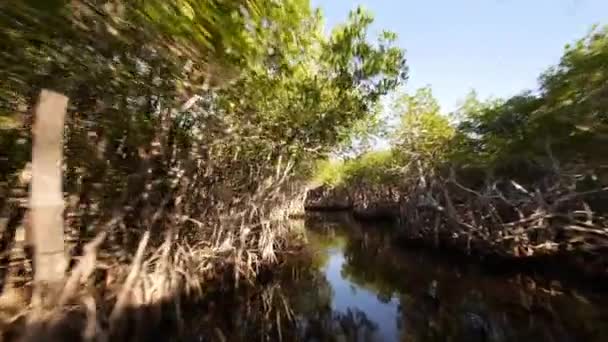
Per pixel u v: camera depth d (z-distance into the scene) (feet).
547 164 51.11
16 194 24.95
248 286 46.68
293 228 109.50
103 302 26.55
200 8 15.10
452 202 69.82
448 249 68.64
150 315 30.45
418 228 81.15
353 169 143.74
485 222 59.36
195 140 37.65
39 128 6.96
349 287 49.93
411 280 51.44
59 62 17.02
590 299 37.32
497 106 64.08
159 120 31.81
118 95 24.70
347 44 36.63
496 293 42.14
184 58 19.40
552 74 45.01
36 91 18.21
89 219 30.14
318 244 87.45
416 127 78.69
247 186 51.24
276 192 60.95
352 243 88.22
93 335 22.33
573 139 43.98
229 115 36.11
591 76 36.32
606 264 43.80
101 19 13.80
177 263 38.01
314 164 91.40
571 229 48.96
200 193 43.50
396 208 121.39
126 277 30.01
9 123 20.17
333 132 44.83
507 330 31.37
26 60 15.93
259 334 33.24
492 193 59.00
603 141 40.22
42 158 7.00
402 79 40.45
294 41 26.73
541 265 51.42
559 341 28.22
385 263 64.13
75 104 23.66
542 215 48.96
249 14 18.97
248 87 28.89
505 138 57.36
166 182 35.53
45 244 7.08
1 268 24.94
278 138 44.29
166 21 14.65
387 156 109.70
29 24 13.05
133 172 32.50
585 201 49.96
